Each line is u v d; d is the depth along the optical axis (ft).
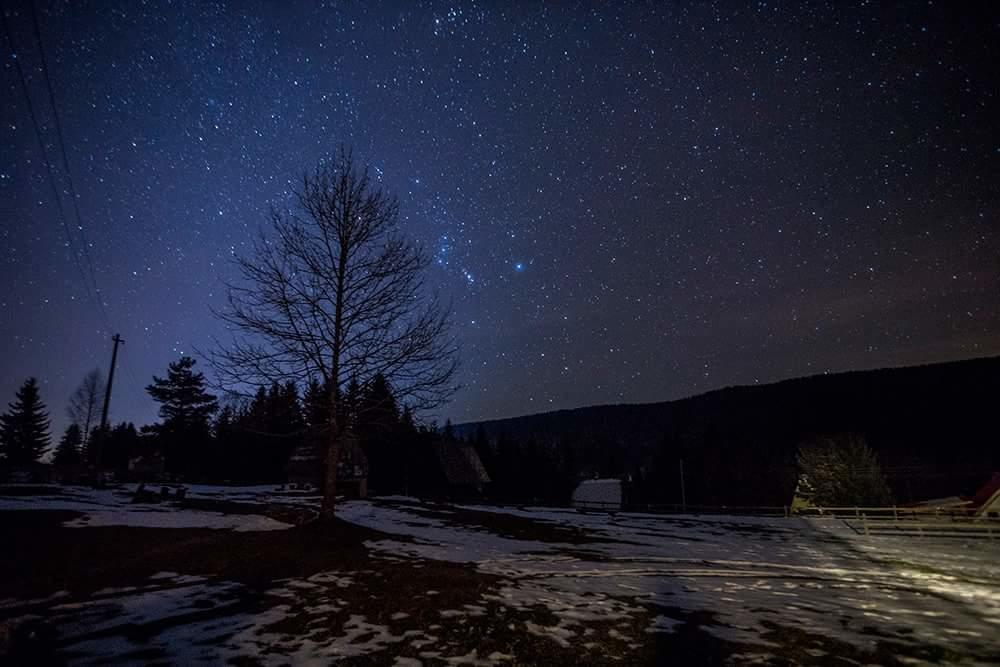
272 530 50.62
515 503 136.67
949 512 102.12
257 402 48.47
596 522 91.76
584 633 24.61
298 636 22.79
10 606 25.57
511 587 33.30
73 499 76.69
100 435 116.98
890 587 39.19
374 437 52.90
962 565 51.44
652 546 60.85
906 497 148.77
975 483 150.41
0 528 45.83
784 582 40.37
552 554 49.55
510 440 213.87
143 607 26.14
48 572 32.30
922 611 31.17
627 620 27.02
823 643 24.21
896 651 23.35
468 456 171.83
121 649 20.68
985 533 78.64
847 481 120.16
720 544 65.72
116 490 101.14
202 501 82.74
